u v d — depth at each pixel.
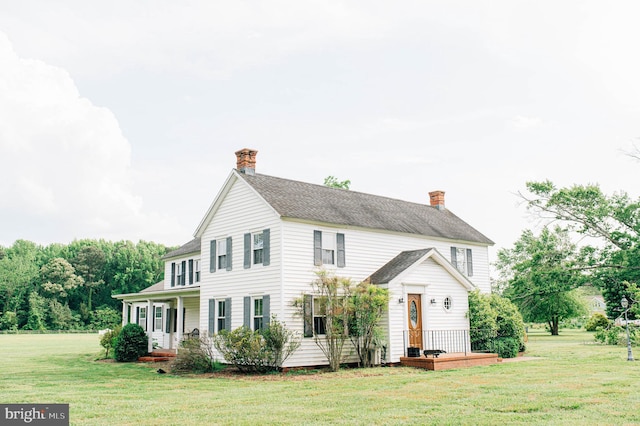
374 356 19.70
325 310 19.17
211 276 22.83
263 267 19.98
